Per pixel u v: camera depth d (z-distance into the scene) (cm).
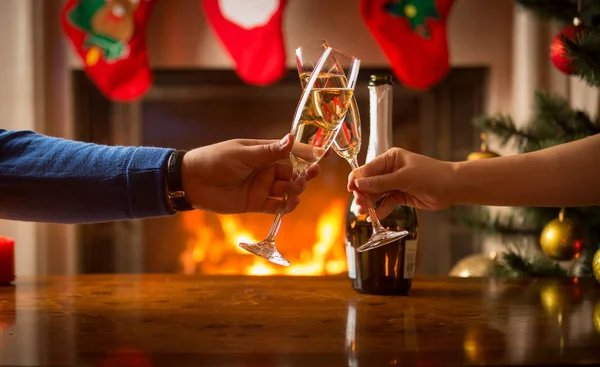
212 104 283
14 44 270
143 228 288
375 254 104
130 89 261
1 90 271
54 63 275
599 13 151
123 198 97
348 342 76
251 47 258
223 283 116
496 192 97
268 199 105
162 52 276
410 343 76
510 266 167
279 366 68
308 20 277
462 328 83
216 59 277
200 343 76
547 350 74
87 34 259
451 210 273
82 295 104
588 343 76
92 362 69
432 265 283
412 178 96
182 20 276
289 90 281
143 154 98
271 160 97
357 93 277
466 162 99
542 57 267
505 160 98
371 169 98
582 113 168
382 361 70
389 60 256
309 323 85
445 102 279
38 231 276
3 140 99
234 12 258
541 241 138
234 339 78
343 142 98
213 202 100
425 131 280
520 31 269
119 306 96
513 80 274
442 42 255
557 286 113
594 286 113
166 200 98
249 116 284
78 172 97
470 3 275
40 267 277
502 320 87
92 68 259
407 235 105
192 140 284
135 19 260
